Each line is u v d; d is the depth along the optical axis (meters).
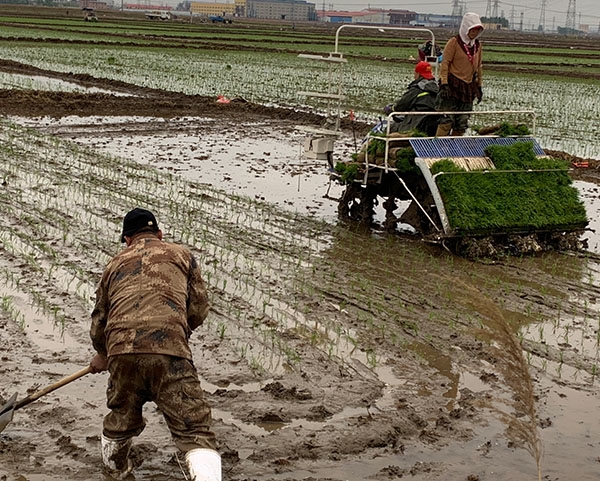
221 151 18.31
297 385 7.08
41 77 32.97
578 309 9.17
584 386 7.28
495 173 11.32
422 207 11.26
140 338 5.08
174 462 5.80
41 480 5.52
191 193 14.03
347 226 12.44
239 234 11.69
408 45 72.69
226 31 87.94
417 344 8.02
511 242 11.34
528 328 8.55
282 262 10.49
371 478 5.69
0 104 23.83
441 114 11.92
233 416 6.48
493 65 52.44
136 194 13.73
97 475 5.61
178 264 5.43
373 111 26.95
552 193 11.57
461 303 9.16
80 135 19.73
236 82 34.78
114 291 5.31
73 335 7.96
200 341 7.92
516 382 5.09
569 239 11.65
